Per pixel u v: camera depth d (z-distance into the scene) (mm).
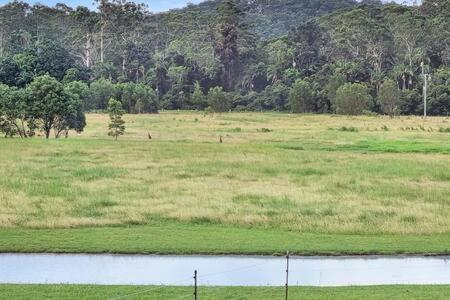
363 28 180000
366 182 46719
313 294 22438
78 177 47156
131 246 29750
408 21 177250
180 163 54938
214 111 148375
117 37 194000
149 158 57656
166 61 190625
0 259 28016
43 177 46625
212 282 25141
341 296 22109
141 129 95375
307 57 188875
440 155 63531
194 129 96688
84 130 94625
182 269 26875
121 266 27172
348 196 41531
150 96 145625
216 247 29781
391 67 180375
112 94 144250
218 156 59719
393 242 31203
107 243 30156
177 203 38781
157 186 44062
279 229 33656
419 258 29125
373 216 36031
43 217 34688
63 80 142375
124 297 21812
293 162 56469
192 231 32750
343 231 33156
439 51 178375
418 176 49906
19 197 39375
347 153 64375
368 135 86875
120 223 34062
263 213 36406
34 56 145000
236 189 43406
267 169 52156
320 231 33250
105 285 23547
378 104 151375
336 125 107875
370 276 26297
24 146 63281
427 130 97875
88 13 194250
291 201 39781
